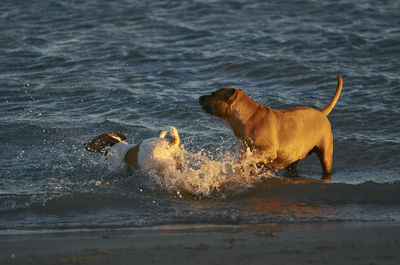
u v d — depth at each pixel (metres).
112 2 26.77
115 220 7.23
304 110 9.21
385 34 20.44
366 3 25.28
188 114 13.38
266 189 8.47
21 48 20.08
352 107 13.38
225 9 24.86
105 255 5.36
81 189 8.59
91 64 18.16
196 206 7.83
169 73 17.09
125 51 19.38
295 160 9.12
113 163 9.62
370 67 16.95
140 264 5.05
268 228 6.63
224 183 8.69
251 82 16.12
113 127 12.61
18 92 15.57
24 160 10.56
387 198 8.00
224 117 8.95
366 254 5.21
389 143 11.01
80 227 6.94
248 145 8.79
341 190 8.27
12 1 27.58
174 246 5.65
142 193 8.42
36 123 12.95
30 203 7.85
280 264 4.94
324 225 6.75
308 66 17.16
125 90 15.48
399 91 14.53
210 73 17.03
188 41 20.52
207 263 5.02
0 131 12.33
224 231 6.48
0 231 6.78
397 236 5.96
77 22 23.50
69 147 11.39
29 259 5.29
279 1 25.91
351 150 10.76
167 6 25.75
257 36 20.77
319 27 21.72
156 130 12.36
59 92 15.55
